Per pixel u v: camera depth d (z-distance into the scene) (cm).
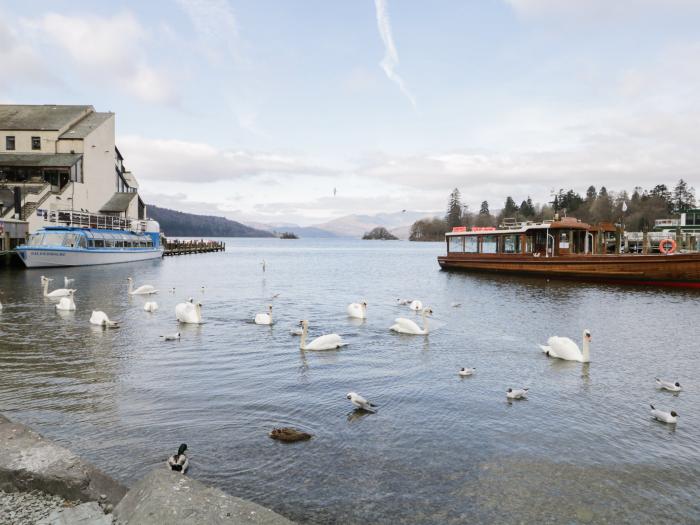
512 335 2453
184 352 2012
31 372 1706
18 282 4394
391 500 964
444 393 1567
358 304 2966
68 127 7469
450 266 6869
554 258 5369
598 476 1070
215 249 14050
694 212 8875
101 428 1248
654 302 3691
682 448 1208
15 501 831
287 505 940
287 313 3055
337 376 1722
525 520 910
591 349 2186
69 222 6269
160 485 828
